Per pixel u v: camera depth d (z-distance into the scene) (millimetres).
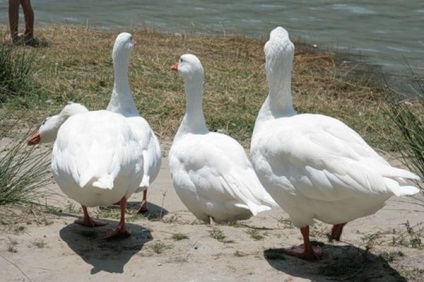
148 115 11977
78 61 14281
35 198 8195
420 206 8688
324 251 6770
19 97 12289
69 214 7742
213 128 11656
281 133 6270
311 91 13836
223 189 7320
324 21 18875
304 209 6227
